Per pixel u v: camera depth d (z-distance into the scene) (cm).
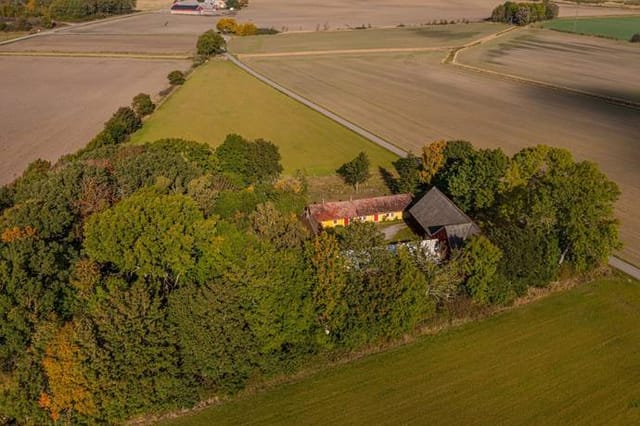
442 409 4853
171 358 4762
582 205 6334
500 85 17400
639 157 11206
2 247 5625
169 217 5816
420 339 5744
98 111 14362
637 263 7225
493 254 5853
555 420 4719
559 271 6706
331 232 7006
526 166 7931
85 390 4491
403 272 5497
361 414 4816
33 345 4734
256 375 5206
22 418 4578
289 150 11825
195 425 4738
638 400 4916
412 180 9244
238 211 7256
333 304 5275
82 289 5459
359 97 15988
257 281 5009
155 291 5322
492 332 5831
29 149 11525
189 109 14575
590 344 5650
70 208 6944
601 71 19300
